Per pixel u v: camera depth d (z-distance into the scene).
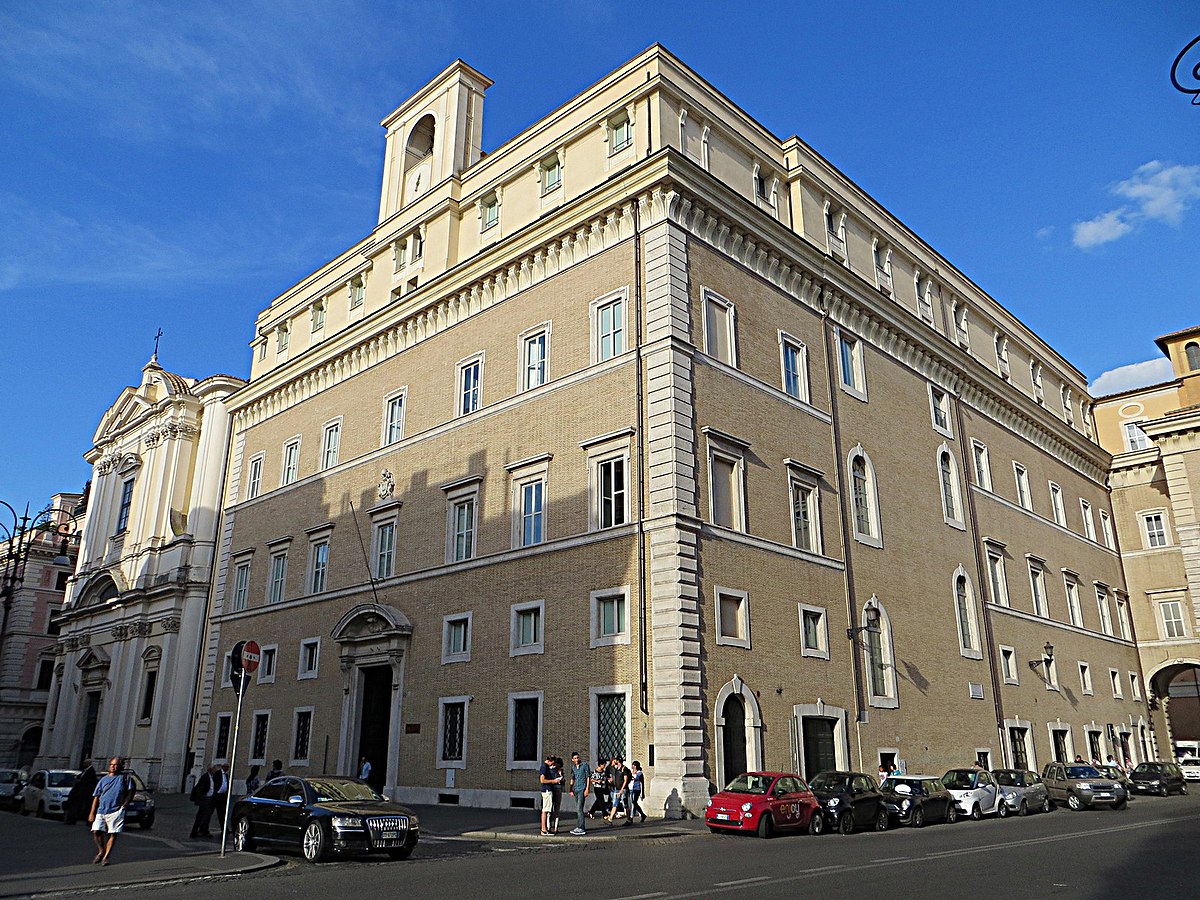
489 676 29.92
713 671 25.89
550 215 32.72
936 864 15.45
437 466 35.12
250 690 41.25
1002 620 42.19
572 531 29.08
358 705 35.16
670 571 25.84
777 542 30.02
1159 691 55.56
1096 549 54.34
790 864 15.69
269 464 45.84
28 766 72.19
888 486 36.81
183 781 44.75
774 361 32.59
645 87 31.72
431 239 39.16
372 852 17.66
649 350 28.59
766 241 33.19
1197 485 49.47
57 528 74.94
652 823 23.16
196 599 49.28
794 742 28.00
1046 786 34.34
